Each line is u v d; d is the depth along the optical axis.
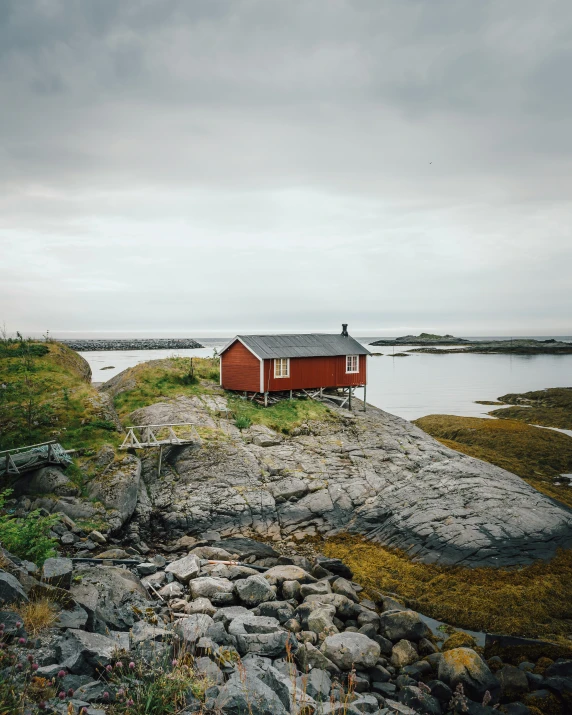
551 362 152.12
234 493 27.53
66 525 22.98
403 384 95.00
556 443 42.91
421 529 24.06
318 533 26.00
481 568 21.00
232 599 16.55
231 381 41.06
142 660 9.73
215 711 8.49
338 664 13.59
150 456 30.03
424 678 14.04
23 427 29.05
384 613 16.41
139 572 18.59
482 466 30.59
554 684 13.76
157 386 40.53
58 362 39.03
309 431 35.78
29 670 7.71
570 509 27.17
